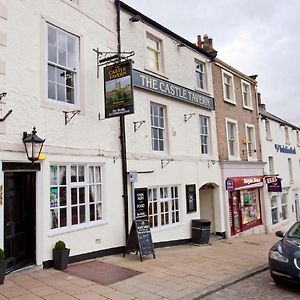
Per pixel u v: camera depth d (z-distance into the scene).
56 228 7.89
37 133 7.53
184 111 13.22
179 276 7.37
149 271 7.71
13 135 7.00
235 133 16.83
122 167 9.98
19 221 7.32
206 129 14.82
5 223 6.88
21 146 7.11
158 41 12.52
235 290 6.70
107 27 10.04
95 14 9.62
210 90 15.09
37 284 6.41
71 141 8.38
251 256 10.28
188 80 13.70
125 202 9.88
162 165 11.73
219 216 14.95
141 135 10.94
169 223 12.02
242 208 16.86
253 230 17.70
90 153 8.88
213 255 10.28
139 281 6.89
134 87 10.80
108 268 7.84
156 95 11.80
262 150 19.45
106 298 5.81
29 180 7.63
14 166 6.99
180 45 13.32
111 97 8.93
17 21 7.34
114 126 9.84
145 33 11.73
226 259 9.62
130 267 8.04
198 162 13.70
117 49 10.34
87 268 7.77
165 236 11.63
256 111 19.39
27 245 7.52
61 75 8.50
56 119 8.03
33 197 7.55
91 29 9.41
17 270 6.99
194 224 12.84
